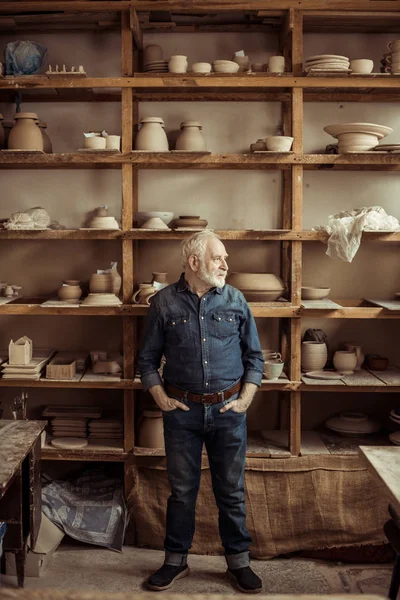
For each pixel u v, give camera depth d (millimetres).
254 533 3279
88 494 3424
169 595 866
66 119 3615
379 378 3414
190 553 3318
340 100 3586
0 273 3717
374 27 3500
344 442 3537
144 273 3711
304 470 3322
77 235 3279
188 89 3490
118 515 3324
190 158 3246
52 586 2969
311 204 3689
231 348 2963
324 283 3732
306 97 3564
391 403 3775
